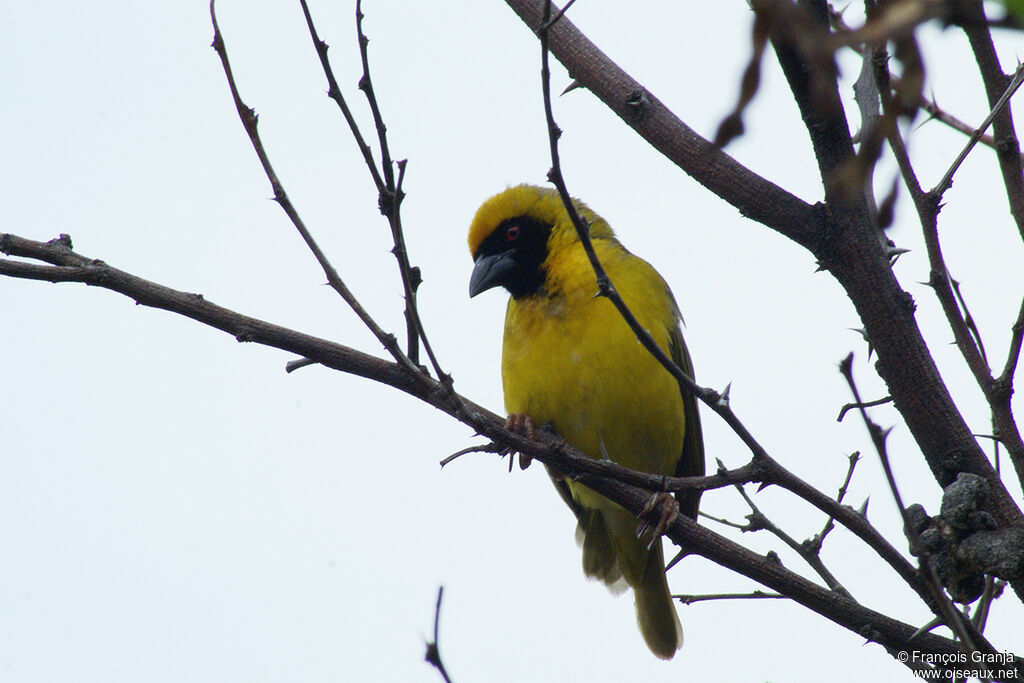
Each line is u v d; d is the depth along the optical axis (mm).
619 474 6930
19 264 6871
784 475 6562
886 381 7070
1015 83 6598
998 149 7004
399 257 6680
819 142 6750
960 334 6895
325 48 6441
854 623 7293
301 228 6746
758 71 3129
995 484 6824
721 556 7934
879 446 5531
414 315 6836
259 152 6645
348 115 6508
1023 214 6844
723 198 7379
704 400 6461
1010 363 6676
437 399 7098
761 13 3135
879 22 2961
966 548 6523
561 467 7113
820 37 3123
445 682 5555
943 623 6422
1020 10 2629
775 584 7535
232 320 7070
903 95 3309
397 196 6578
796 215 7172
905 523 5785
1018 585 6453
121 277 7004
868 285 7039
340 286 6914
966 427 6930
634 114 7723
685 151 7516
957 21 2777
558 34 8188
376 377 7129
